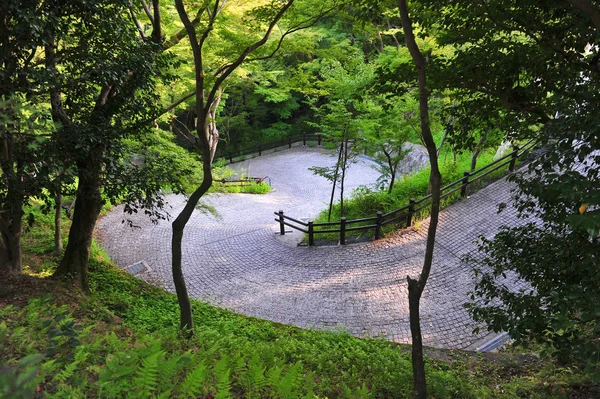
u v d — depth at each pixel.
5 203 5.64
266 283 10.31
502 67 4.62
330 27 17.16
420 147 21.22
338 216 13.82
